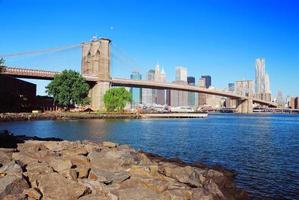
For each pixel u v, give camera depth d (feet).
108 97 459.32
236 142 171.73
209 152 130.21
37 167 58.80
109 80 530.27
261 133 243.60
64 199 48.21
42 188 50.06
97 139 173.58
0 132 121.49
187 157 116.98
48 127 255.50
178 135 206.59
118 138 181.98
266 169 95.09
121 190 52.75
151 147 145.18
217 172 76.13
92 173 59.16
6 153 68.33
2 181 48.08
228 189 70.23
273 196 68.39
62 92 431.84
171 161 95.14
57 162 59.98
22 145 84.02
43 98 506.07
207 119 524.52
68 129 237.45
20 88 439.63
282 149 143.74
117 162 70.33
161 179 61.62
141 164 71.15
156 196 51.26
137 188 53.88
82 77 457.68
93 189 52.42
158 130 246.06
